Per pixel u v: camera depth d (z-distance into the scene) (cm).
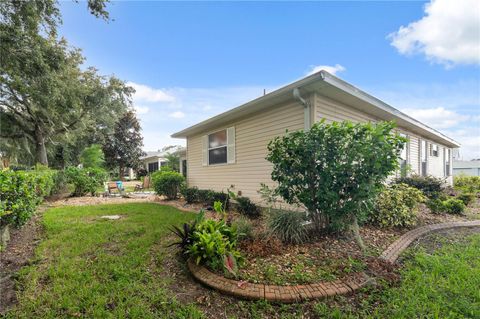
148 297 240
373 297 239
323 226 408
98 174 1140
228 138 771
